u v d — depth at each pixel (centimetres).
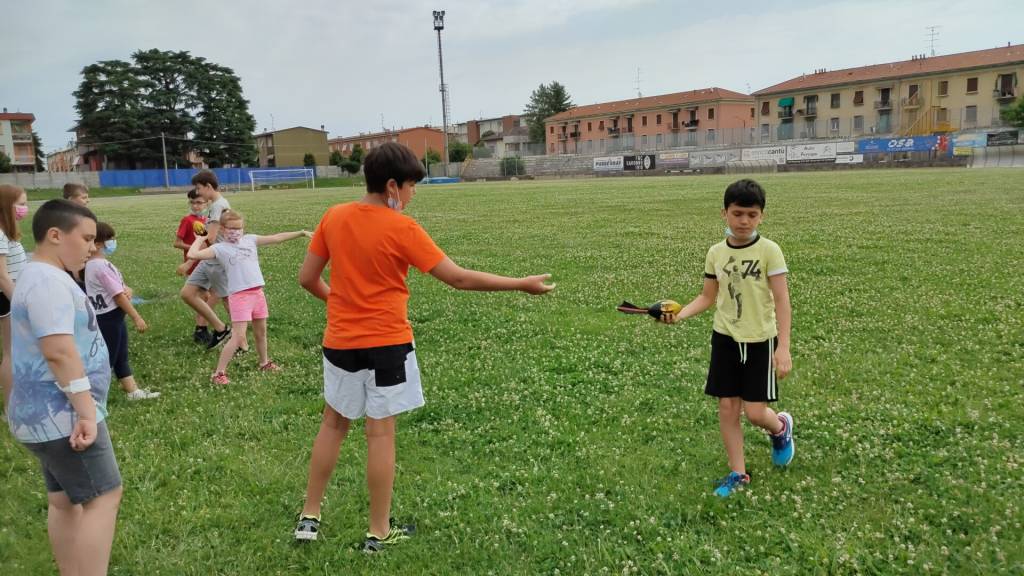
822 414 517
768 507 395
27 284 309
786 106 8488
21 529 407
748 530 373
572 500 414
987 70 7006
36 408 312
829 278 991
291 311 949
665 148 8181
